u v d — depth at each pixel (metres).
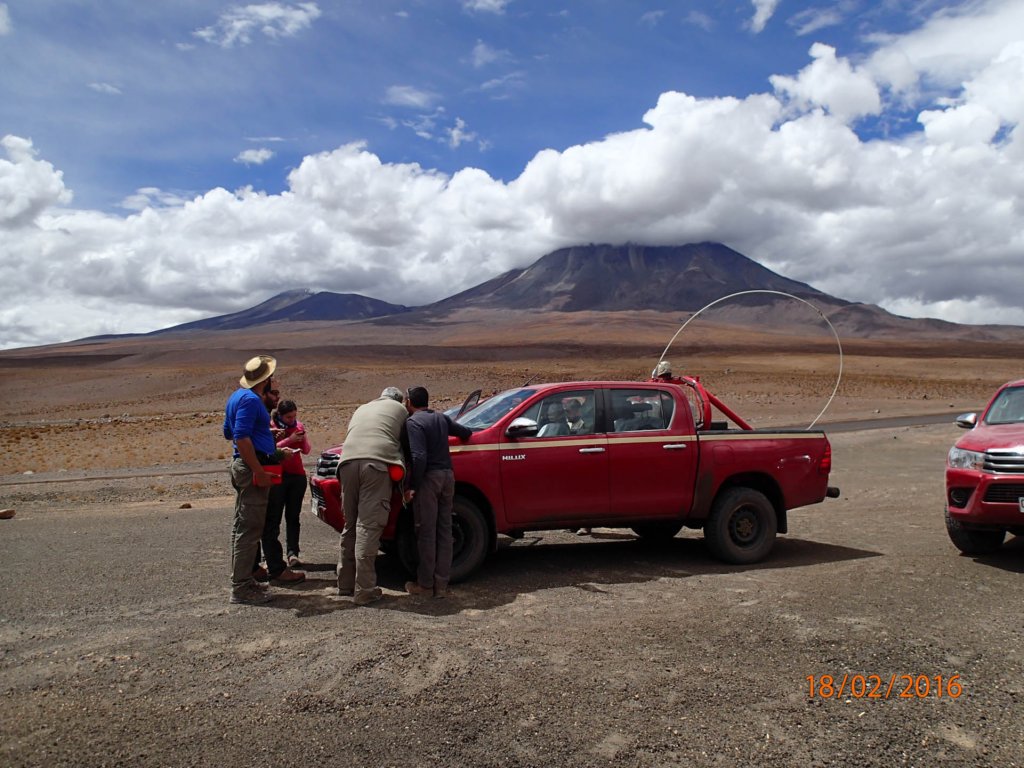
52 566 7.53
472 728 3.91
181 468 18.70
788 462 8.12
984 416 9.05
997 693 4.34
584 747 3.73
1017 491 7.42
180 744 3.73
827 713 4.09
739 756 3.65
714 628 5.44
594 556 8.25
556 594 6.51
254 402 6.23
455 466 7.09
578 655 4.90
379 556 8.40
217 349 187.75
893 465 17.34
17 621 5.61
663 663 4.77
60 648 4.99
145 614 5.80
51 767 3.51
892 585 6.65
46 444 28.03
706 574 7.31
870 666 4.73
